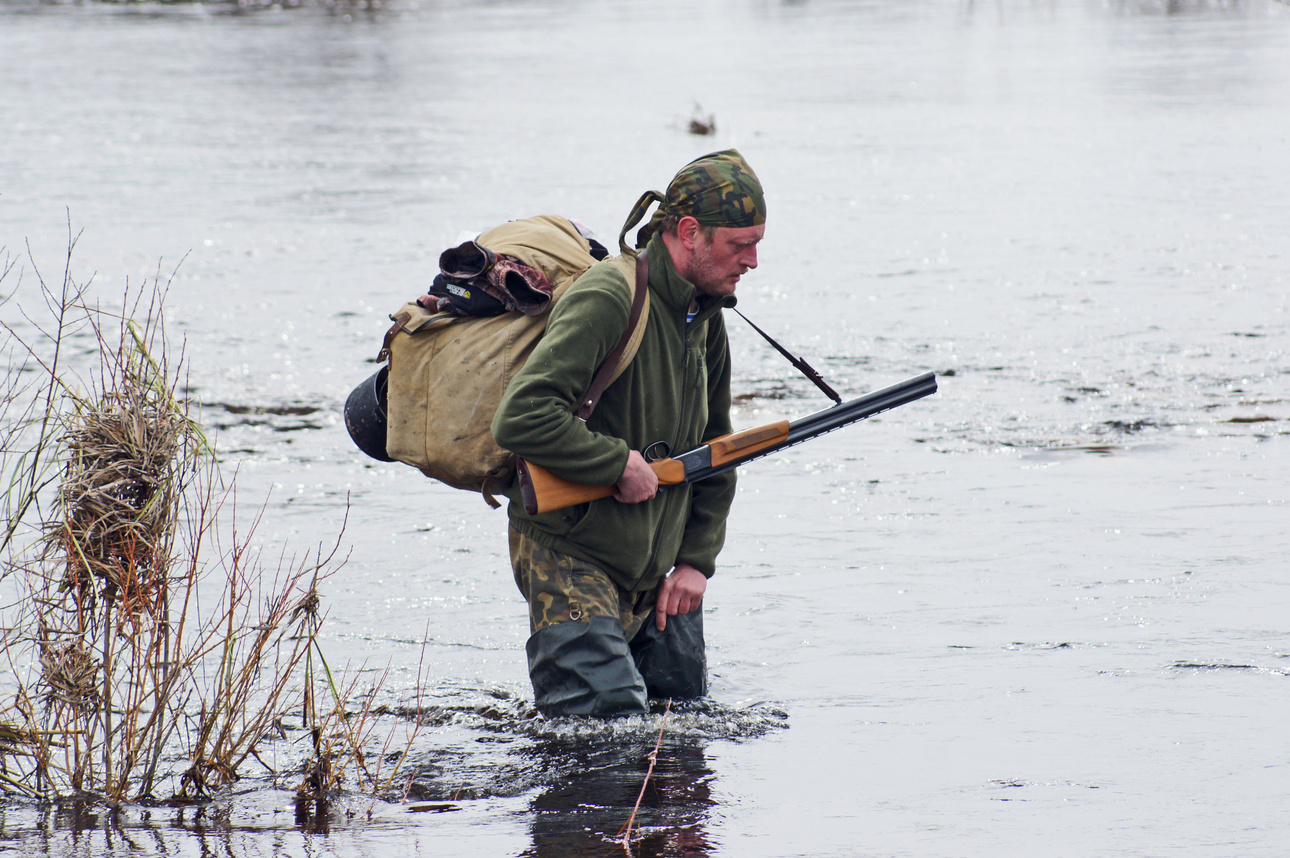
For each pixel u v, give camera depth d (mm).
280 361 22469
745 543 13656
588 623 9188
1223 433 17594
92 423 8094
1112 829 7223
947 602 11727
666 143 54781
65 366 20203
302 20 148750
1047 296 27188
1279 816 7375
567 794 7887
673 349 9234
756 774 8188
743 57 98062
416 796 7887
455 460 9039
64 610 8008
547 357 8656
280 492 15414
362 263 31734
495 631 11195
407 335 9055
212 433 18094
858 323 25219
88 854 6840
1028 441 17516
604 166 48531
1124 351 22516
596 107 68562
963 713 9258
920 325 24953
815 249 33156
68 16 155125
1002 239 33812
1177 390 19938
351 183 45562
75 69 94438
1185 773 8055
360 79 86625
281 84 83750
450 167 49094
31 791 7859
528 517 9281
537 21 143500
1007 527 13898
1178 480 15492
